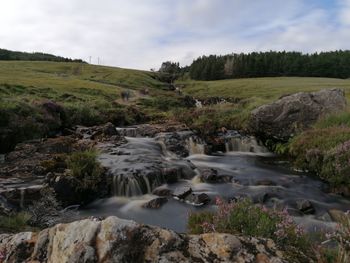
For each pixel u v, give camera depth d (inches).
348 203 564.1
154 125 1293.1
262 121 1030.4
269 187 631.2
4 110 898.7
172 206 542.6
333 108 1018.7
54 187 529.3
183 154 929.5
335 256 228.7
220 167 804.6
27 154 749.3
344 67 5738.2
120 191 596.4
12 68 4114.2
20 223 398.0
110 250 185.8
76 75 4333.2
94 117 1434.5
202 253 194.2
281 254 206.5
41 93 1943.9
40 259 213.3
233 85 4315.9
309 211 515.8
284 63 6112.2
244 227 271.4
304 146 825.5
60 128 1152.8
